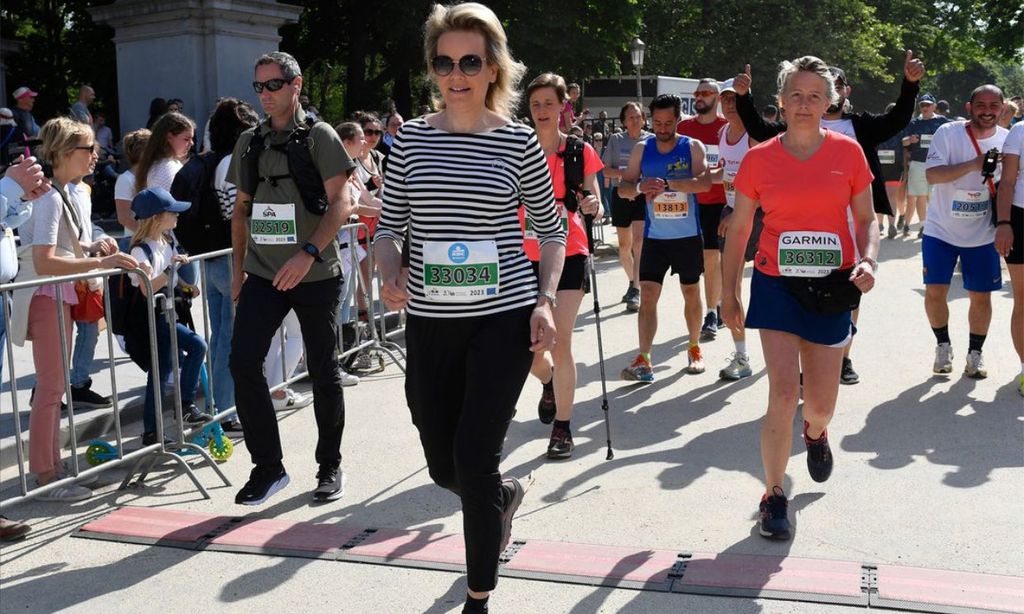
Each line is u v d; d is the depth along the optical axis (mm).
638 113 10117
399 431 6031
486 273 3361
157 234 5488
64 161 5145
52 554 4348
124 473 5398
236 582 4016
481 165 3387
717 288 8258
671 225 6996
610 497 4824
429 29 3451
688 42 37000
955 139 6676
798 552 4145
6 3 26703
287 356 6676
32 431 4957
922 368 7191
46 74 27156
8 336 4523
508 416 3377
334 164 4770
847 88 6438
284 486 4840
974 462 5199
